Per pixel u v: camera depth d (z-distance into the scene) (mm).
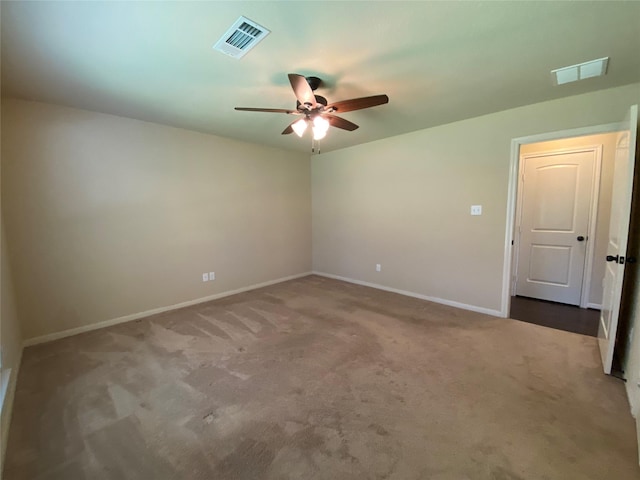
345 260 5086
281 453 1544
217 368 2365
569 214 3777
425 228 3953
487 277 3449
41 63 2039
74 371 2340
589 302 3695
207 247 4086
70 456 1540
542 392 2016
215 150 4094
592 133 2662
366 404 1914
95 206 3150
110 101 2781
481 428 1700
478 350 2602
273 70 2162
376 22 1624
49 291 2916
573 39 1809
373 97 2098
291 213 5188
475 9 1528
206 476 1417
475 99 2791
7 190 2664
